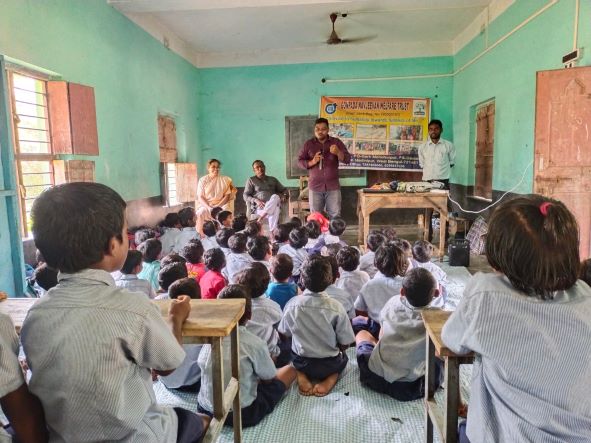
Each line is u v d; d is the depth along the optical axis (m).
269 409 1.79
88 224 0.87
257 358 1.70
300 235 3.14
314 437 1.65
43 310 0.87
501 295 0.88
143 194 4.95
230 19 5.40
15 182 2.67
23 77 3.17
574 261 0.86
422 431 1.68
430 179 5.63
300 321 1.97
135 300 0.92
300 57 6.88
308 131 7.02
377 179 7.02
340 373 2.08
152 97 5.23
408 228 6.69
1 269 2.61
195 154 6.87
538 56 3.89
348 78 6.85
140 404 0.92
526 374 0.84
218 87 7.06
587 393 0.82
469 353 1.01
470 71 5.81
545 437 0.82
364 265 3.05
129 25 4.62
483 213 5.36
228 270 2.91
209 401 1.63
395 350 1.84
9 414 0.86
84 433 0.87
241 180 7.24
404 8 5.00
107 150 4.13
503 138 4.71
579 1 3.23
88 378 0.84
